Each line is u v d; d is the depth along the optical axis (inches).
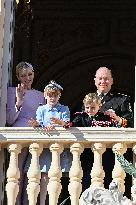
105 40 850.1
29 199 422.9
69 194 435.8
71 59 847.1
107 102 450.3
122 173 425.7
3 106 451.2
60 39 852.0
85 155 443.8
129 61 845.2
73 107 834.2
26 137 430.0
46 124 433.7
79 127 432.1
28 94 450.9
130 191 440.5
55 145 429.4
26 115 449.7
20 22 772.0
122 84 837.8
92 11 852.6
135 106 454.6
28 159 436.1
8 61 463.5
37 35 842.8
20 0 692.7
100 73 454.6
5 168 446.3
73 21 855.7
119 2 846.5
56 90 435.5
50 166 429.7
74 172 425.7
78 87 839.7
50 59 843.4
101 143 430.9
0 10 466.9
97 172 426.3
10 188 424.8
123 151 431.2
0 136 431.2
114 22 852.6
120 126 435.8
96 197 377.7
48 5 847.1
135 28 849.5
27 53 824.9
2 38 465.4
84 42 852.6
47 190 426.6
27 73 452.4
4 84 456.1
